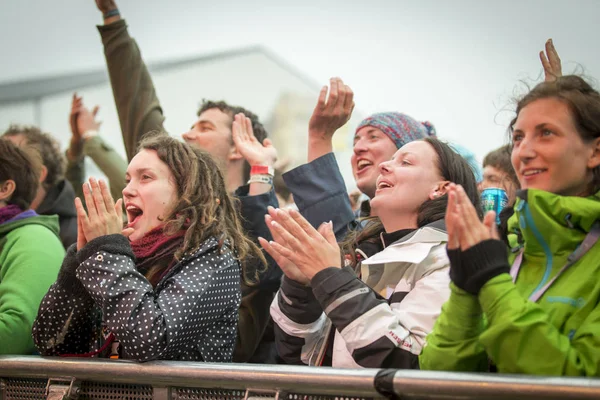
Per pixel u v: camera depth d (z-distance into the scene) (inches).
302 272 134.0
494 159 198.8
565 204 114.4
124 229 157.3
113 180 273.3
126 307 137.3
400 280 144.4
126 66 230.5
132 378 134.9
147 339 135.0
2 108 379.2
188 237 150.8
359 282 132.1
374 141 192.1
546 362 105.3
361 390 114.0
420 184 150.9
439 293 135.1
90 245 142.3
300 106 325.1
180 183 158.6
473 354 112.9
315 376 118.3
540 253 119.6
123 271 140.4
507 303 106.9
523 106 122.4
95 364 138.8
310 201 188.4
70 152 283.0
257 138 233.3
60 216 247.0
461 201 109.7
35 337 151.0
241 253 161.3
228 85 340.5
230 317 153.0
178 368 131.0
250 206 196.1
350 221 187.8
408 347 126.6
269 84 331.9
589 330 107.0
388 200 151.6
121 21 233.1
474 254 108.5
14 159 199.8
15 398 150.9
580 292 111.9
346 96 195.9
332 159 193.3
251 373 124.0
